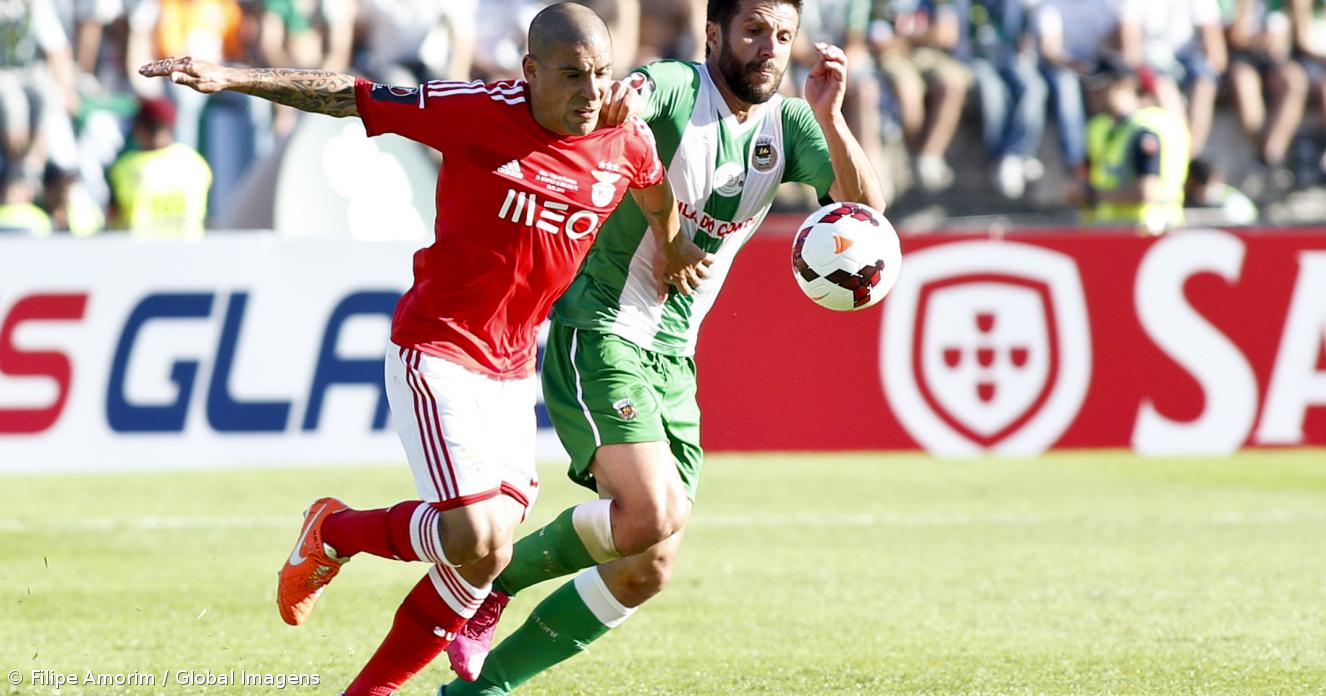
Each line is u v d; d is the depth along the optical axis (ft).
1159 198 157.89
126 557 80.94
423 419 45.70
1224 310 118.32
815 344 115.75
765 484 105.60
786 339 115.55
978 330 116.78
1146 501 100.42
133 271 107.96
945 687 54.95
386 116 45.68
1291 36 177.99
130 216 147.54
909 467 112.78
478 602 47.78
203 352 108.99
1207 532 90.12
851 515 95.09
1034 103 161.79
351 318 110.83
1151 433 118.11
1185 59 170.40
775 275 115.34
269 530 89.15
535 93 44.73
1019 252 116.78
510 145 45.24
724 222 52.26
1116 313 117.60
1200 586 74.90
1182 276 117.91
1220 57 172.86
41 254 106.93
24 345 106.83
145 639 62.44
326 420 110.73
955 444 116.88
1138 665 58.49
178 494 101.24
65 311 107.24
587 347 50.96
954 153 162.50
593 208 46.39
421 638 47.65
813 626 65.87
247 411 109.70
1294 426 119.24
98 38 162.50
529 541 50.83
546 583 77.66
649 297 51.39
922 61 163.53
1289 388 118.93
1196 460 117.19
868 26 165.99
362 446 111.14
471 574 47.06
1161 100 163.43
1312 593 73.26
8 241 106.42
